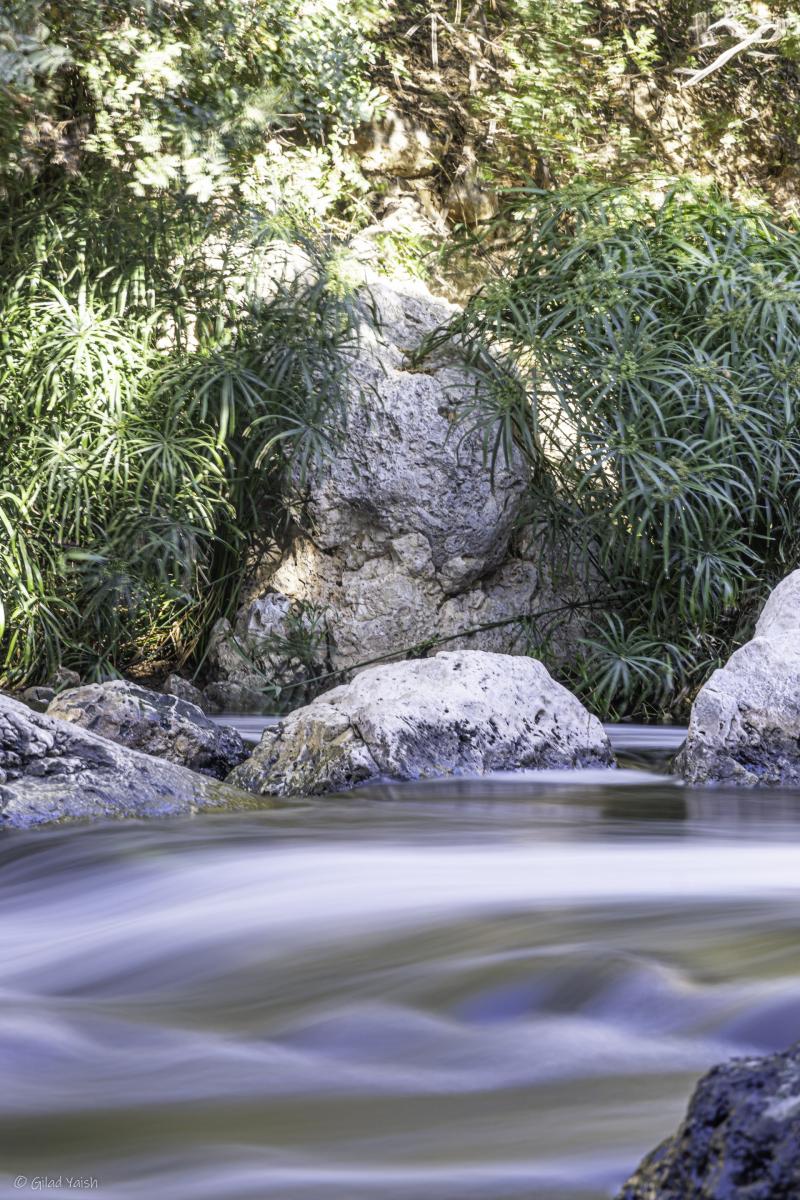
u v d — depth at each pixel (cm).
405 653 895
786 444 855
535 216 995
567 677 885
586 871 371
